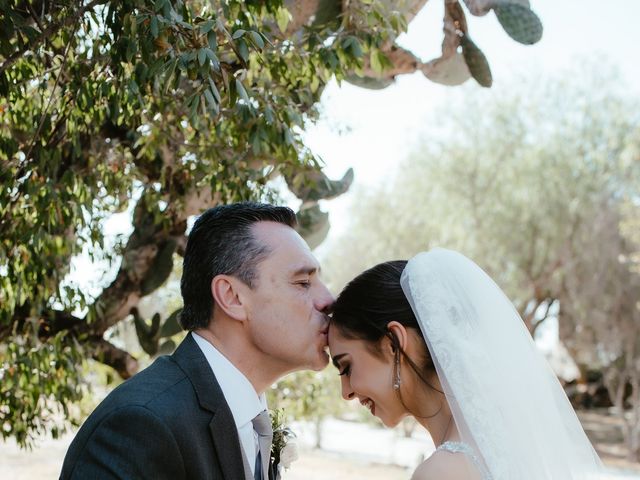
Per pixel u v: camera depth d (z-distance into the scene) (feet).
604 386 76.64
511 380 5.75
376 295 6.17
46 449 39.06
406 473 43.45
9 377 11.02
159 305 18.19
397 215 63.00
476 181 56.08
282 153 9.18
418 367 6.04
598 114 55.52
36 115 8.98
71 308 10.96
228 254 6.18
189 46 7.13
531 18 10.21
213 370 6.08
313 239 12.00
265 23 9.98
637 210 53.01
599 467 6.33
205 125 9.92
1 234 9.47
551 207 54.29
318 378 20.18
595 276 53.93
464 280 6.02
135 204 12.33
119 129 10.59
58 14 8.11
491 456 5.39
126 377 13.16
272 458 7.06
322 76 9.34
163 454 5.36
